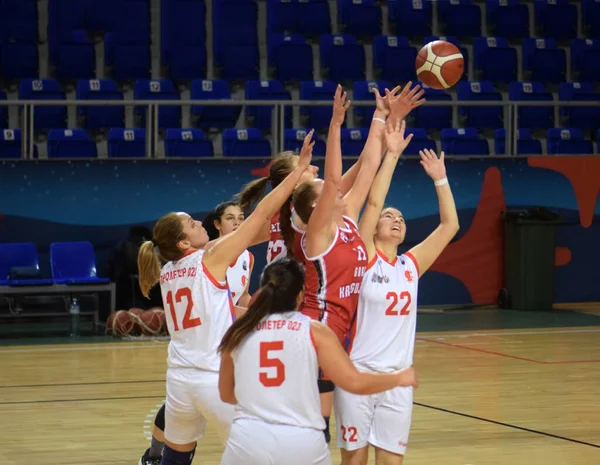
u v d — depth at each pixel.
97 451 5.95
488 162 13.73
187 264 4.30
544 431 6.47
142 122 14.45
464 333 11.63
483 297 13.88
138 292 12.10
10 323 12.55
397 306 4.45
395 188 13.41
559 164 13.90
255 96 14.54
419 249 4.70
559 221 13.52
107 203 12.50
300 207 4.20
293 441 3.29
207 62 15.51
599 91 16.44
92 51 14.63
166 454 4.46
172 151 13.45
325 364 3.37
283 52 15.28
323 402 4.27
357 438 4.34
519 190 13.82
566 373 8.89
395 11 16.23
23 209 12.26
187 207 12.71
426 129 15.18
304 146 4.05
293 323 3.39
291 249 4.37
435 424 6.70
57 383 8.31
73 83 14.70
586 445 6.06
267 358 3.37
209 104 12.53
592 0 16.95
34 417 6.95
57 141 13.07
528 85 15.65
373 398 4.34
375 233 4.54
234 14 15.47
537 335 11.46
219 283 4.27
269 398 3.35
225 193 12.82
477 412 7.11
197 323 4.24
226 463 3.38
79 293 11.53
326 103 12.77
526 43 16.33
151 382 8.37
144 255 4.58
